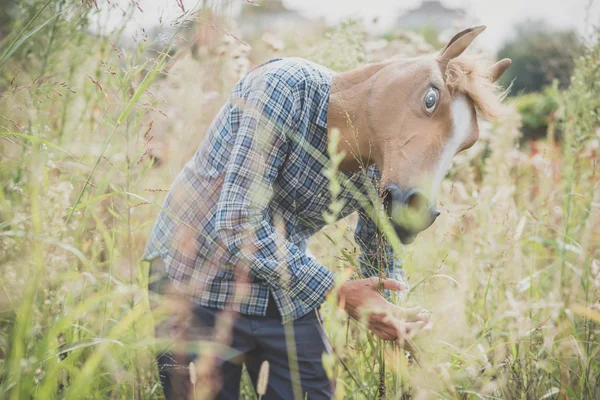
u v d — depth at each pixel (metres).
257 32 3.76
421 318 1.75
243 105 1.80
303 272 1.76
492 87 1.77
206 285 1.92
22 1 2.55
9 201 1.98
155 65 1.78
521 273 2.60
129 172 2.01
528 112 5.70
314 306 1.81
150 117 2.50
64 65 2.59
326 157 1.87
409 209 1.68
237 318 1.93
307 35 3.86
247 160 1.76
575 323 2.18
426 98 1.68
